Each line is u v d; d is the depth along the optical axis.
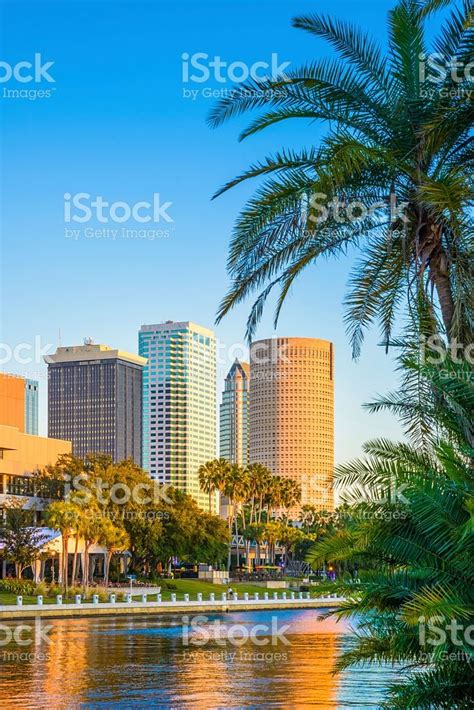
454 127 21.83
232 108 22.88
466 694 16.56
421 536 17.47
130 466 148.12
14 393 159.62
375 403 19.73
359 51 22.98
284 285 24.44
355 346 24.31
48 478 135.25
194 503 158.00
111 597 102.06
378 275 24.25
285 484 193.88
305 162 22.84
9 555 115.88
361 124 22.97
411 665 18.38
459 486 16.78
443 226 22.05
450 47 22.16
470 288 20.77
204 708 37.03
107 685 45.12
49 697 41.03
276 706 36.81
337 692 40.28
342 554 18.34
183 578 170.50
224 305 24.28
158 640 71.50
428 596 15.84
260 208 22.09
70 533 120.31
